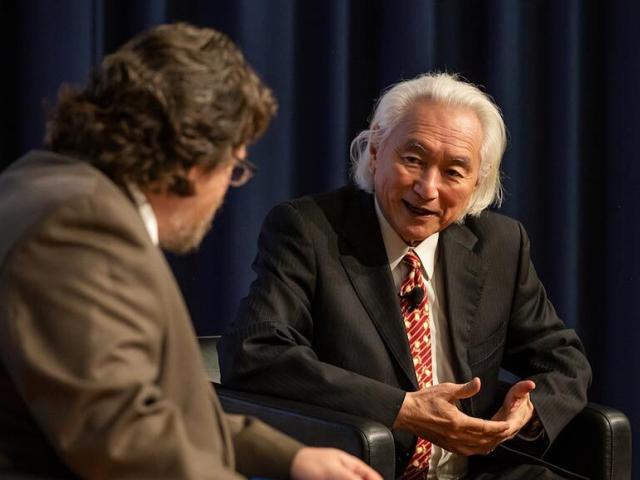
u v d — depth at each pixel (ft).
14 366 11.46
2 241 11.73
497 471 22.45
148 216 13.14
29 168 12.82
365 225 22.18
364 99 30.40
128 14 27.37
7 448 12.21
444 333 22.39
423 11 30.19
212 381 24.04
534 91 32.14
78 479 12.39
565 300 32.37
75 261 11.57
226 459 13.61
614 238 32.83
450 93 21.65
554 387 22.38
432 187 21.06
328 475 15.07
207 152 12.89
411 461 21.67
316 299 21.71
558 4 32.09
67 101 13.10
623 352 32.83
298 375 20.43
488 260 23.06
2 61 25.85
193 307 28.55
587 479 22.12
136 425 11.41
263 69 28.60
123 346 11.53
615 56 32.63
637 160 32.42
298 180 29.43
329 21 29.30
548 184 32.35
